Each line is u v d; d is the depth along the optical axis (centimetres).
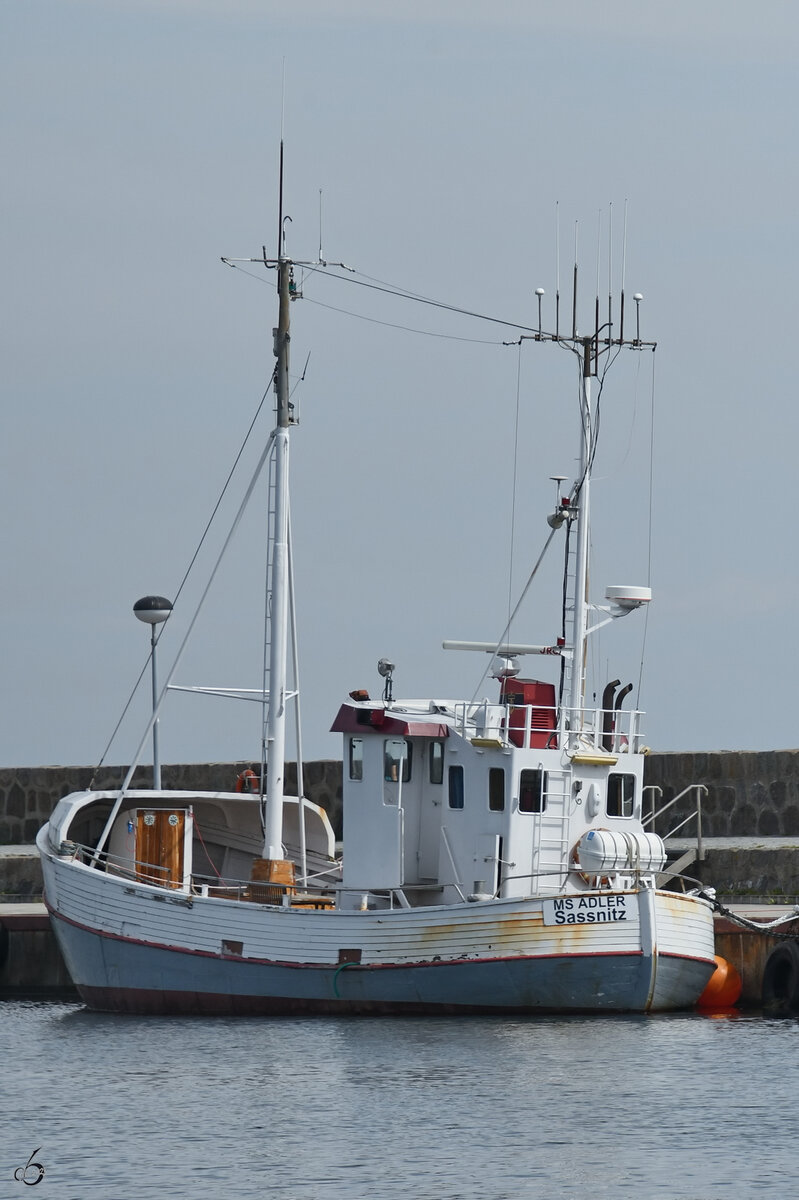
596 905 10988
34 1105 9488
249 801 13362
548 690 11794
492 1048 10431
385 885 11838
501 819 11488
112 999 12225
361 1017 11388
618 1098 9362
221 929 11738
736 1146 8581
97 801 13400
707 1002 11825
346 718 12006
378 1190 8025
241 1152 8588
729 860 13425
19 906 14938
